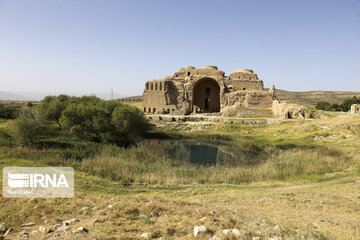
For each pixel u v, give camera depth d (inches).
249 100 2484.0
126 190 671.1
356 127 1562.5
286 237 320.2
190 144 1615.4
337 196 586.2
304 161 989.8
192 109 2847.0
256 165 1077.1
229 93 2630.4
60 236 327.0
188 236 324.2
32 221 393.7
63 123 1433.3
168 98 2765.7
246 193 654.5
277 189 707.4
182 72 2942.9
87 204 481.7
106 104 1750.7
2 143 1075.3
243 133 1830.7
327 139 1424.7
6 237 327.0
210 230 341.1
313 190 673.6
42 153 976.9
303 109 2069.4
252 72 2965.1
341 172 871.1
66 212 436.8
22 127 1106.7
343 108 3668.8
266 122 2010.3
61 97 2150.6
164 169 898.7
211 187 730.8
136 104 3907.5
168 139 1759.4
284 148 1310.3
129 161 978.7
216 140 1708.9
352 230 356.5
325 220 409.4
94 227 362.3
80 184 674.2
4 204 457.1
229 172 884.0
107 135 1331.2
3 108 2054.6
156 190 689.6
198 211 435.2
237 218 399.2
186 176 831.1
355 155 1075.9
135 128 1493.6
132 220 398.6
